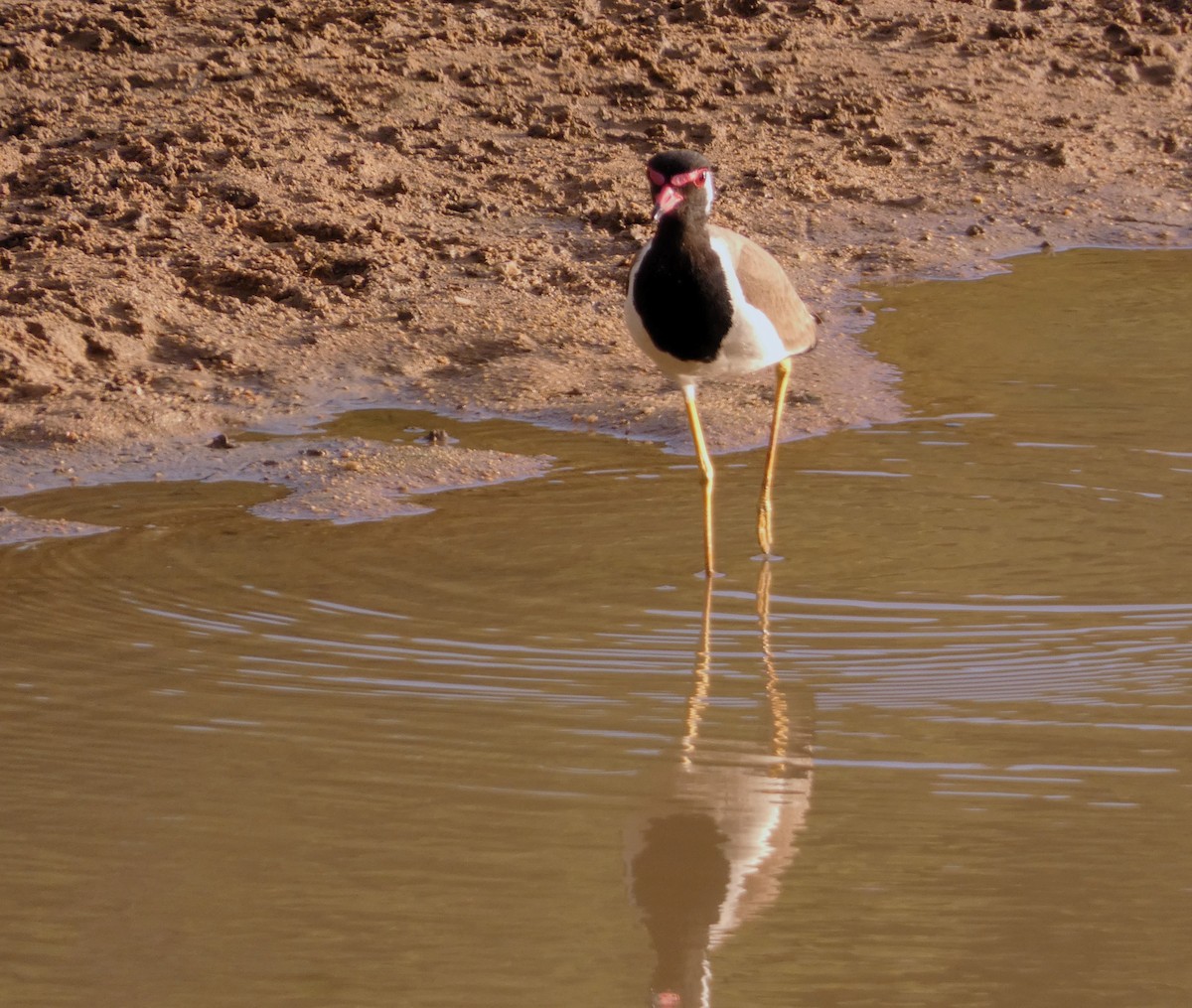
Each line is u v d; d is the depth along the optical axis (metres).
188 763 8.59
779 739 8.87
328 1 24.33
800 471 13.17
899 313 17.27
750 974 6.84
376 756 8.67
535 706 9.26
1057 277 18.47
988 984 6.74
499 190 19.78
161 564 11.38
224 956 6.93
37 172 18.95
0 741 8.80
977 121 22.70
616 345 16.25
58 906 7.28
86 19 22.75
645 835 7.91
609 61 23.17
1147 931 7.12
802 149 21.67
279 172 19.23
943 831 7.92
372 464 13.32
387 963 6.90
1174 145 22.44
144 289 16.41
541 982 6.79
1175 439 13.59
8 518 12.24
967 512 12.16
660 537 11.90
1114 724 9.01
